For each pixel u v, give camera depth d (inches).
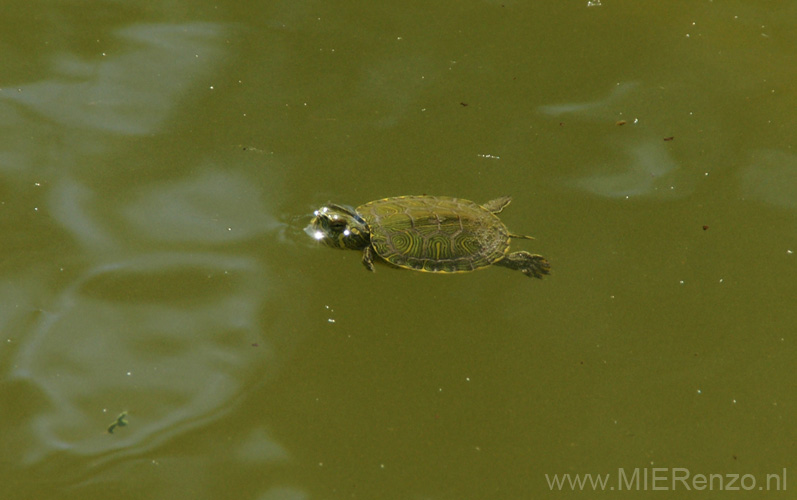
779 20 884.6
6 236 627.2
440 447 541.0
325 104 770.8
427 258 625.9
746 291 629.3
